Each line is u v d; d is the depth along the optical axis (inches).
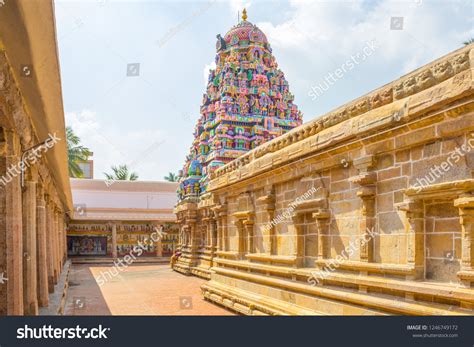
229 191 630.5
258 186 521.7
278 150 473.1
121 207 1647.4
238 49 1015.6
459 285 243.6
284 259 438.3
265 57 1024.9
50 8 202.4
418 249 273.9
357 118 325.4
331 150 357.1
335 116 366.6
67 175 640.4
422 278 273.1
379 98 313.9
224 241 652.7
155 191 1705.2
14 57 251.3
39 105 319.6
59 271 839.7
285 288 439.5
